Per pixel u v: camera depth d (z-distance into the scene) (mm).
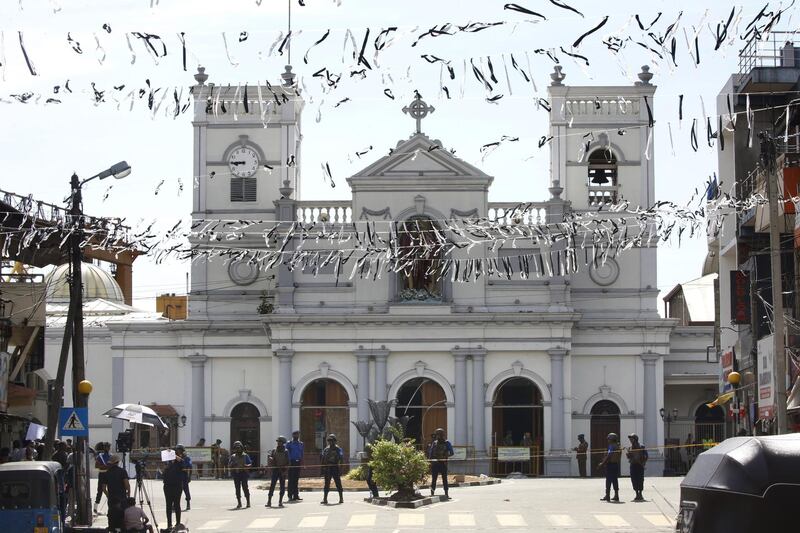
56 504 30578
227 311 71000
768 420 46000
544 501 45188
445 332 68750
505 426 70062
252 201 71625
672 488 52125
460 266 68938
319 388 69250
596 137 70375
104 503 47281
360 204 69312
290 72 70562
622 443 69375
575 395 69562
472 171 69188
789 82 49812
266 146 71875
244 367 70312
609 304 70188
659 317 69750
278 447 44969
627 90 70688
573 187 70812
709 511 21359
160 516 42094
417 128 69375
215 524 39188
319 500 47438
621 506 43188
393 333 68812
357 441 68562
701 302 81250
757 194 44375
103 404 72688
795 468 21062
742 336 53562
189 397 70312
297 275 69750
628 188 70562
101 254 72562
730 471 21312
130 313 79500
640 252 70312
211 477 67375
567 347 68562
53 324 73938
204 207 71625
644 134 70688
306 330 68875
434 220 69062
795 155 45344
